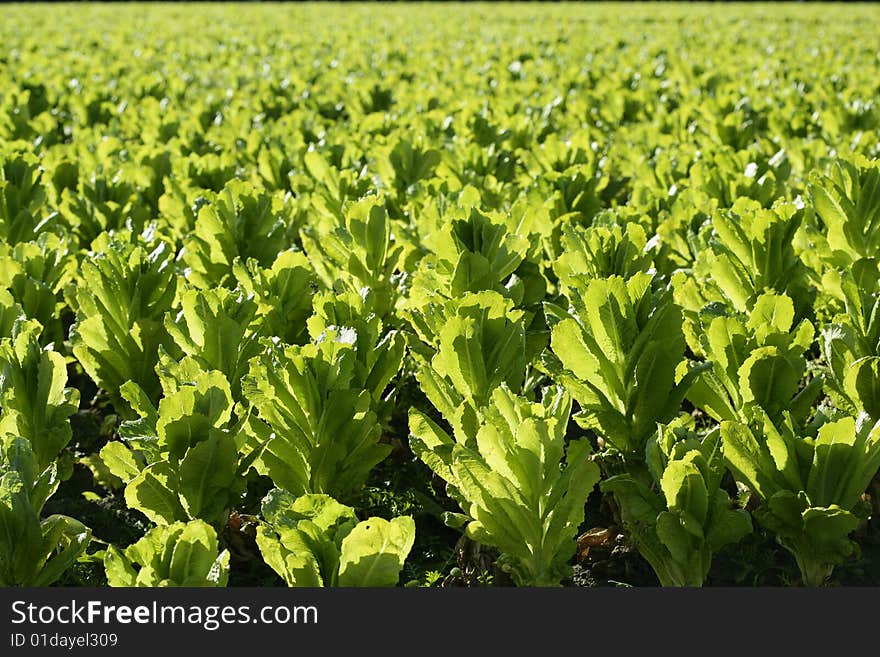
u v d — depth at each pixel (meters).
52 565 3.24
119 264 4.30
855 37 16.62
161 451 3.34
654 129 7.86
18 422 3.57
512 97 9.43
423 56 13.62
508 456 3.10
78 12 24.39
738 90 10.00
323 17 22.48
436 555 3.86
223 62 13.67
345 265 4.90
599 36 16.94
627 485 3.40
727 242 4.59
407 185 6.31
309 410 3.53
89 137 7.86
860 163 5.12
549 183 5.96
